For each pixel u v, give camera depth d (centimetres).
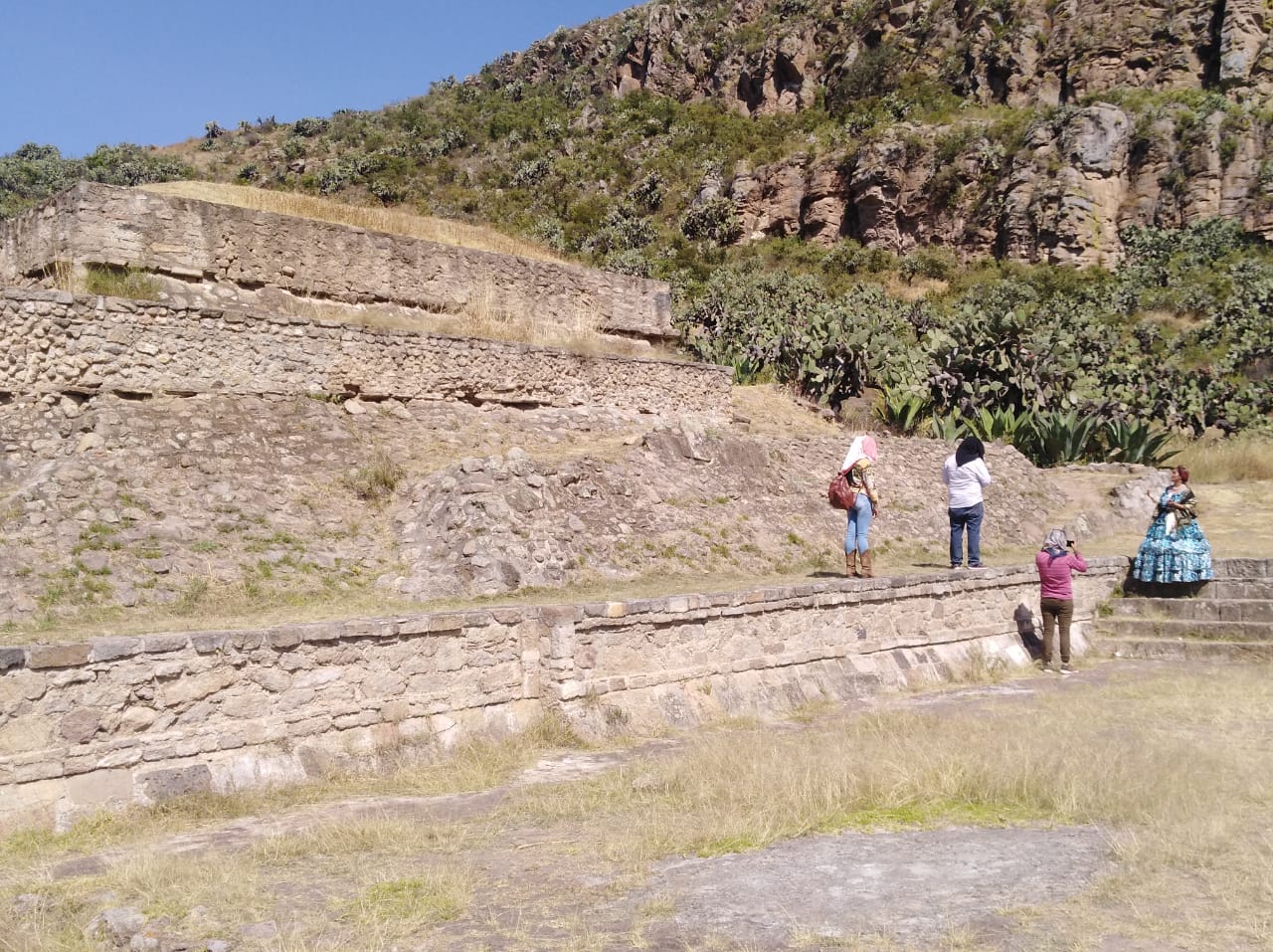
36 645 582
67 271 1303
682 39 11375
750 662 952
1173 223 7325
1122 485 1923
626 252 7225
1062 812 570
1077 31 8638
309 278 1539
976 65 8962
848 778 620
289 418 1265
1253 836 522
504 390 1578
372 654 720
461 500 1120
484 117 10306
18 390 1112
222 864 496
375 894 453
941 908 427
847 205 8175
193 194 1886
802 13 10656
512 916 430
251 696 660
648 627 877
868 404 2536
